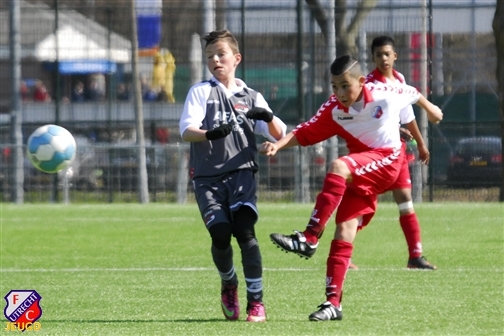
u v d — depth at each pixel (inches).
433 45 2343.8
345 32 2316.7
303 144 830.5
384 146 815.1
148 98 2431.1
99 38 2437.3
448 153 2303.2
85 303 925.8
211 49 841.5
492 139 2288.4
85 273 1165.1
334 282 805.2
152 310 880.9
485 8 2332.7
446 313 840.9
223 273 818.8
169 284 1063.6
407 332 740.0
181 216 1990.7
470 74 2352.4
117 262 1280.8
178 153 2354.8
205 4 2423.7
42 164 1224.2
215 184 816.9
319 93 2332.7
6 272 1177.4
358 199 811.4
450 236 1578.5
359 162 795.4
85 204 2310.5
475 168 2292.1
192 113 815.7
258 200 2330.2
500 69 2316.7
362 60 2314.2
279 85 2341.3
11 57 2374.5
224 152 817.5
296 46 2330.2
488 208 2090.3
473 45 2346.2
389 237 1596.9
